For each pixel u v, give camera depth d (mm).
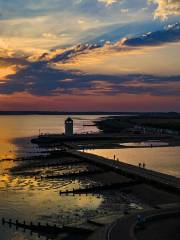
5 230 70125
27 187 106000
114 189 100688
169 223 64812
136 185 101938
